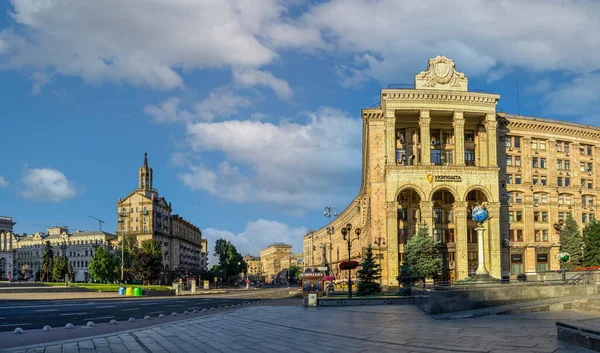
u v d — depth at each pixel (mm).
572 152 97500
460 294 34156
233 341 21500
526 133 94250
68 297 61000
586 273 48219
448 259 85188
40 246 195875
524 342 18375
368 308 39969
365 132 94312
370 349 18359
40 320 30312
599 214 98188
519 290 36906
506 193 91625
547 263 92312
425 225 78312
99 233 184750
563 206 95562
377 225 85938
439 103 83312
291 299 63594
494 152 83750
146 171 166500
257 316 33719
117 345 20172
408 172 81688
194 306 47281
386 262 82875
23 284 77625
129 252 134625
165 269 162875
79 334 23562
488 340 19297
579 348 16719
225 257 196375
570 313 30547
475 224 86688
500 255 82625
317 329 25219
